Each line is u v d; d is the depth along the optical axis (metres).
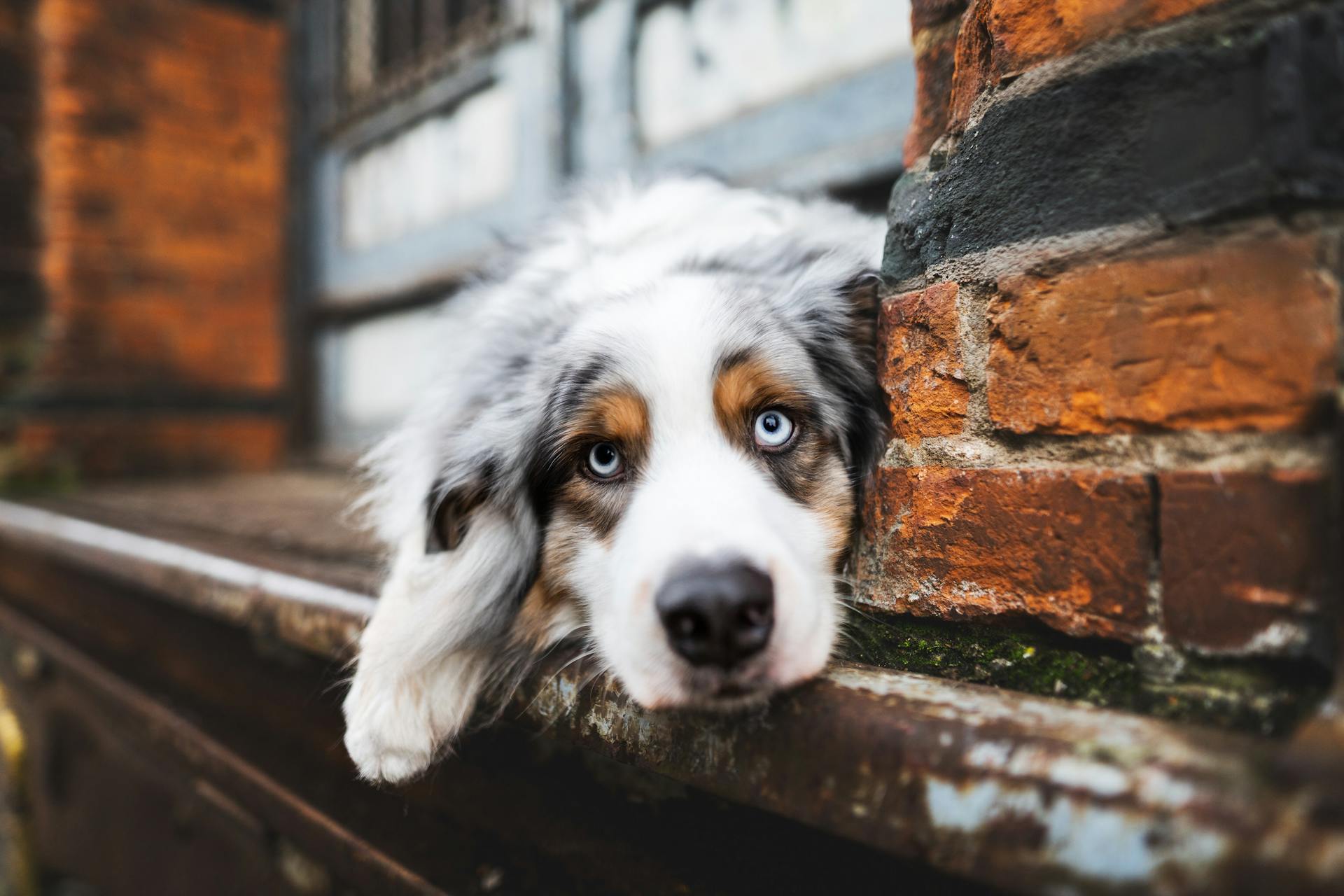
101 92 1.91
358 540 0.92
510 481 0.58
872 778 0.33
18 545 1.33
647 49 1.37
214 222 2.08
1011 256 0.39
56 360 1.90
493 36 1.60
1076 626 0.37
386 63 1.96
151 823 0.93
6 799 1.21
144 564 0.90
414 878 0.52
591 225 0.76
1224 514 0.32
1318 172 0.29
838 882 0.41
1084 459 0.37
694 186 0.79
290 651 0.73
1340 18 0.29
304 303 2.21
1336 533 0.29
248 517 1.19
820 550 0.48
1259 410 0.31
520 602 0.57
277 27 2.13
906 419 0.45
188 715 0.83
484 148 1.70
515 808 0.54
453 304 0.84
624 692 0.43
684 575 0.40
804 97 1.14
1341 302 0.29
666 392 0.51
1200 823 0.25
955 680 0.39
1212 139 0.32
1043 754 0.29
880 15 1.06
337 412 2.21
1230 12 0.32
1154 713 0.34
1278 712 0.31
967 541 0.41
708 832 0.47
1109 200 0.35
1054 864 0.27
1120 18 0.35
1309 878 0.23
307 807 0.61
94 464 1.94
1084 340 0.36
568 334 0.57
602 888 0.48
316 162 2.15
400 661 0.53
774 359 0.51
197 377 2.08
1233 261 0.32
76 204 1.90
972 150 0.41
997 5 0.39
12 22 1.90
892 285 0.47
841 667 0.41
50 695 1.15
